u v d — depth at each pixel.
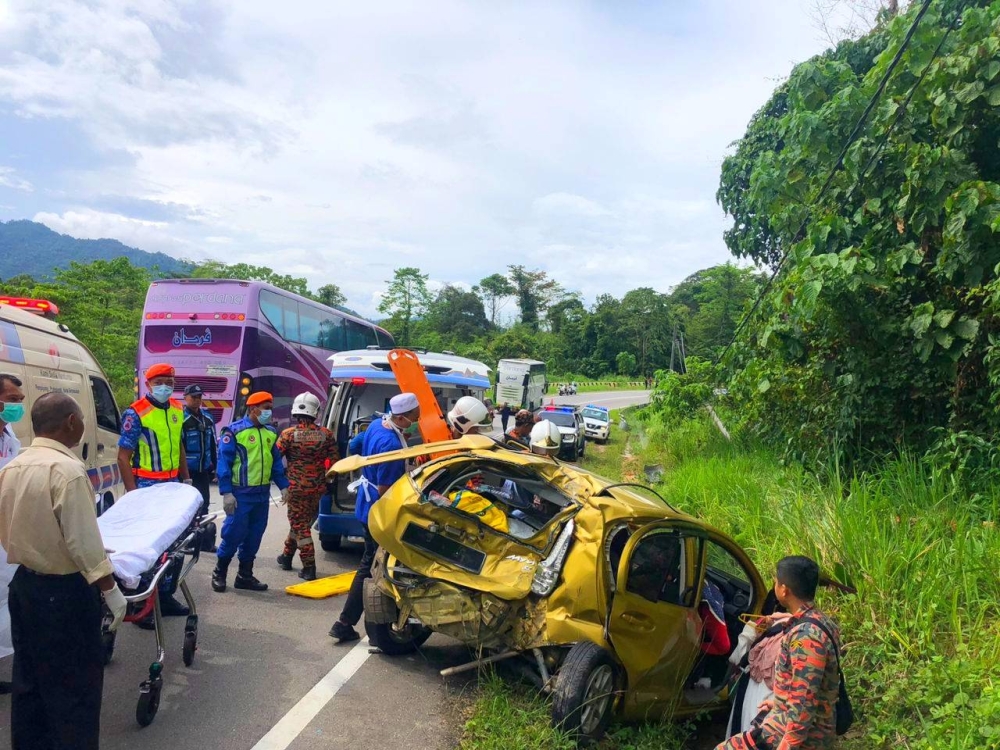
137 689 4.59
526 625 4.24
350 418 8.83
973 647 4.63
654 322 102.00
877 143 9.28
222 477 6.46
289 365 16.70
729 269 67.62
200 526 4.88
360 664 5.21
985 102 8.45
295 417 7.03
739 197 19.09
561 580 4.16
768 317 10.66
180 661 5.07
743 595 5.48
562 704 3.90
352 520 7.78
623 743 4.29
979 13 8.20
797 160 11.36
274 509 10.89
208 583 6.92
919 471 7.40
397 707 4.60
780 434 11.44
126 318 27.64
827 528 6.23
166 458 6.30
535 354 82.06
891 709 4.40
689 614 4.62
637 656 4.20
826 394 9.67
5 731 4.02
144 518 4.35
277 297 16.08
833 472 8.61
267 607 6.34
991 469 6.87
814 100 11.40
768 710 3.08
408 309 72.62
